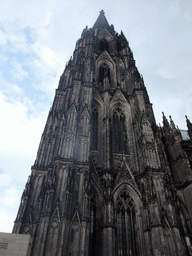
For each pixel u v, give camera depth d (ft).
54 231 108.47
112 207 132.98
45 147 170.50
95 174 151.12
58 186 126.41
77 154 148.36
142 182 151.12
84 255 105.50
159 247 116.37
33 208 135.44
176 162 189.37
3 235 84.89
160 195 139.03
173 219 128.77
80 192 129.80
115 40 306.55
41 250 100.48
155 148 164.86
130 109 209.77
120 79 244.01
